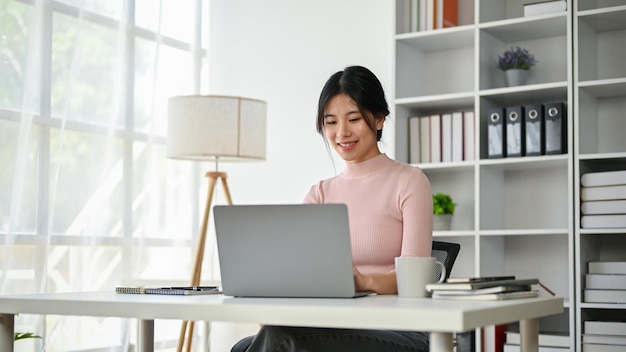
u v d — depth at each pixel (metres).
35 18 4.00
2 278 3.81
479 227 3.92
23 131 3.92
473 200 4.28
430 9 4.21
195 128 4.06
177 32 4.91
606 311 3.84
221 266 1.98
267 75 4.99
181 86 4.92
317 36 4.83
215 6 5.19
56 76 4.13
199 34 5.05
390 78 4.55
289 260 1.92
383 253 2.39
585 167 3.79
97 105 4.35
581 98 3.79
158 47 4.72
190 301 1.82
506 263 4.20
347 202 2.47
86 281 4.24
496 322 1.64
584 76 3.82
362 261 2.41
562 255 4.05
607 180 3.65
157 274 4.71
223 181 4.44
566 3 3.83
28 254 3.96
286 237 1.91
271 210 1.91
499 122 3.95
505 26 3.96
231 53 5.11
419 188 2.37
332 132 2.47
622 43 3.96
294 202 4.85
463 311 1.49
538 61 4.17
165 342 4.77
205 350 4.60
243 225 1.94
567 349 3.68
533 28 4.00
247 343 2.47
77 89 4.25
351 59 4.70
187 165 4.95
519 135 3.89
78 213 4.23
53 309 1.95
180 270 4.87
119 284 4.44
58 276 4.11
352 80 2.41
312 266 1.90
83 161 4.27
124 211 4.49
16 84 3.92
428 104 4.21
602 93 3.89
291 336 2.02
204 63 5.13
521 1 4.23
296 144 4.87
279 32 4.96
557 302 2.00
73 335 4.16
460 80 4.38
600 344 3.60
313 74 4.83
